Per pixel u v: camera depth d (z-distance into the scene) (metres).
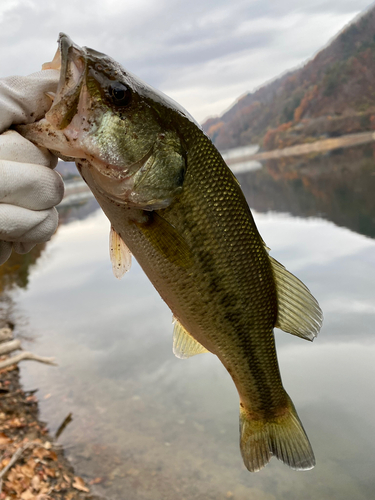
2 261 0.27
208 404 0.90
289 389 0.88
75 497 0.64
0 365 1.05
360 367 0.91
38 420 0.88
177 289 0.32
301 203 3.12
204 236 0.32
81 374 1.10
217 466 0.72
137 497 0.65
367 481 0.65
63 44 0.26
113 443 0.79
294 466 0.38
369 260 1.50
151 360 1.13
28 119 0.26
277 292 0.37
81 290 1.98
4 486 0.63
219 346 0.35
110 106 0.27
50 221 0.27
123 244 0.34
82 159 0.29
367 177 3.72
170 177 0.30
